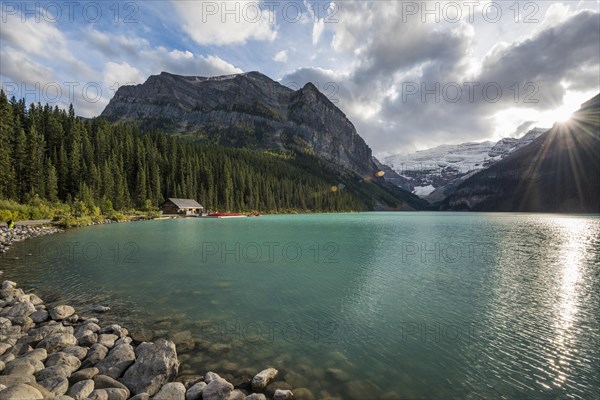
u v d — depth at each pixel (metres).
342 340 12.02
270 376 9.18
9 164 69.12
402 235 49.78
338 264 25.56
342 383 9.16
